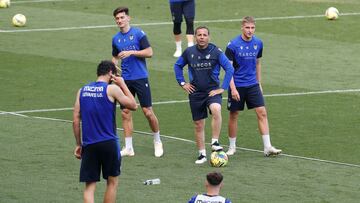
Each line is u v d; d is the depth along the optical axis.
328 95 38.03
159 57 45.12
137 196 25.53
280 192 25.94
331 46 47.56
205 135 32.47
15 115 34.97
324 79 40.81
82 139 23.58
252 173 27.84
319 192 25.97
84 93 23.47
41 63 43.50
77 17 55.03
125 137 29.97
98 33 50.59
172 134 32.62
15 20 51.84
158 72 42.06
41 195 25.66
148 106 29.89
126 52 29.78
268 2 59.44
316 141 31.47
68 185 26.66
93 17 55.03
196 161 29.02
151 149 30.77
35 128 33.16
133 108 23.67
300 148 30.66
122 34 30.22
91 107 23.34
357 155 29.84
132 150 30.03
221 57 28.70
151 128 29.97
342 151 30.28
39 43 47.81
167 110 35.84
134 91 30.11
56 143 31.19
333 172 27.98
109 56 45.25
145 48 30.06
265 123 29.72
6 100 37.22
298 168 28.38
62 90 38.91
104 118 23.38
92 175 23.50
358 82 40.28
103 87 23.41
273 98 37.50
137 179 27.23
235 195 25.62
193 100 28.81
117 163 23.67
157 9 57.47
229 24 52.97
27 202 25.05
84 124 23.44
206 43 28.70
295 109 35.78
